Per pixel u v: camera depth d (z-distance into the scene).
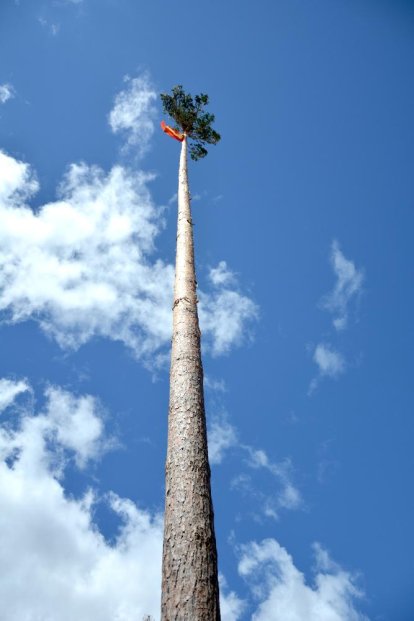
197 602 3.17
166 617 3.17
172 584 3.32
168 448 4.42
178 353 5.45
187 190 9.94
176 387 4.98
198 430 4.52
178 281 6.77
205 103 15.02
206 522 3.76
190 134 14.93
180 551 3.49
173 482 4.03
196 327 5.98
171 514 3.79
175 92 14.99
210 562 3.50
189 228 8.23
